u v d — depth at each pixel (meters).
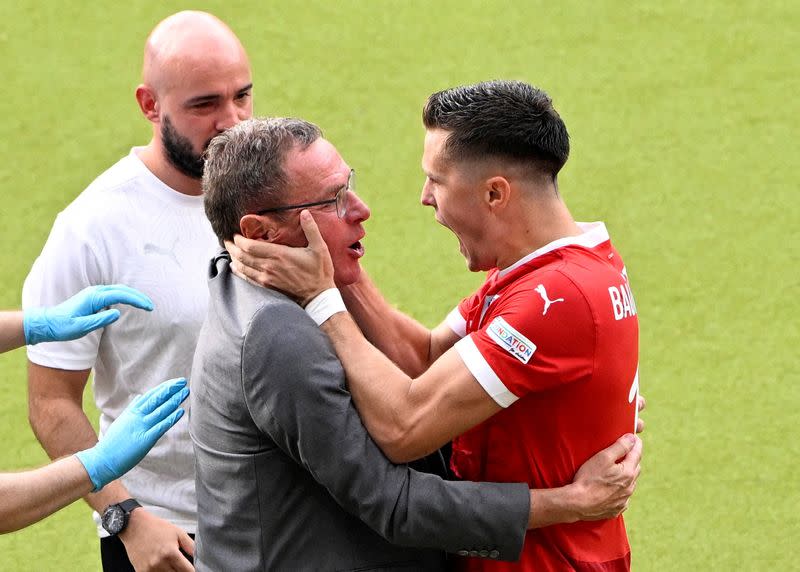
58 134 30.58
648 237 27.12
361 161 29.39
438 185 11.53
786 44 33.12
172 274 14.59
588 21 34.25
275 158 11.16
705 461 21.27
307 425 10.76
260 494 11.30
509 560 11.26
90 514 20.44
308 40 33.69
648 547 19.45
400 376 11.09
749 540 19.55
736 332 24.41
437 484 11.06
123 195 14.73
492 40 33.62
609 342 11.16
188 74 14.34
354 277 11.70
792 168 29.00
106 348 14.80
